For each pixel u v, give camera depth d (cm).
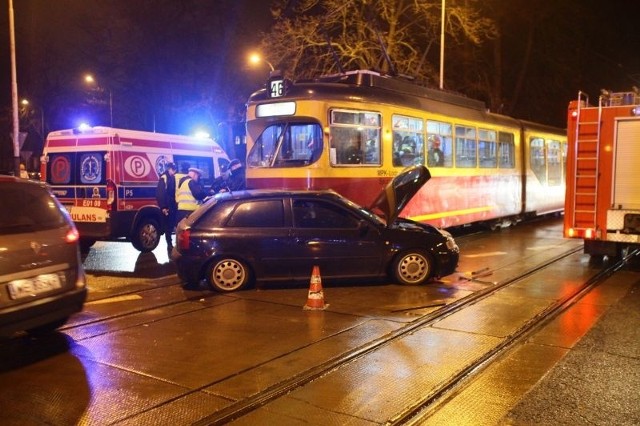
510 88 3456
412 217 1310
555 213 2384
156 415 461
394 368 561
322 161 1124
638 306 797
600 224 1075
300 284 944
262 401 486
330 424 446
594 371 550
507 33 3325
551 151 2145
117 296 870
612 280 983
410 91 1355
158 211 1320
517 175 1872
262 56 2508
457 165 1499
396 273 925
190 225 898
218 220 899
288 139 1163
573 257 1219
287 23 2431
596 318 736
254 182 1181
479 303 813
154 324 720
